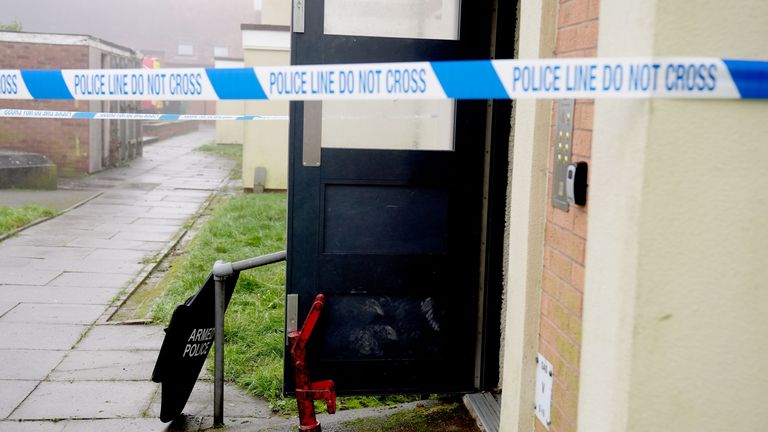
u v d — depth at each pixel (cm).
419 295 399
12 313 633
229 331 574
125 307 677
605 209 223
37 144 1728
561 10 277
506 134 394
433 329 402
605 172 224
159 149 2672
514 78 229
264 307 645
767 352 211
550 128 287
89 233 1031
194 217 1217
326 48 379
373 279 393
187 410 443
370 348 398
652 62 198
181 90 299
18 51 1664
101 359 526
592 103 244
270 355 539
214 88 290
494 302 405
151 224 1133
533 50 289
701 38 199
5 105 1714
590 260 234
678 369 210
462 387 410
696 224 205
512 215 314
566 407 265
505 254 402
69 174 1744
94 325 607
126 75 306
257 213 1167
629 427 211
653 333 208
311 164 385
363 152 386
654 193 203
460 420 406
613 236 218
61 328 596
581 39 258
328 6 380
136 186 1602
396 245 395
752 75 201
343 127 389
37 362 516
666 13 197
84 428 414
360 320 396
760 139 204
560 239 273
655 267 206
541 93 224
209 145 2895
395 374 402
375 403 457
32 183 1469
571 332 261
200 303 404
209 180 1772
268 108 1505
